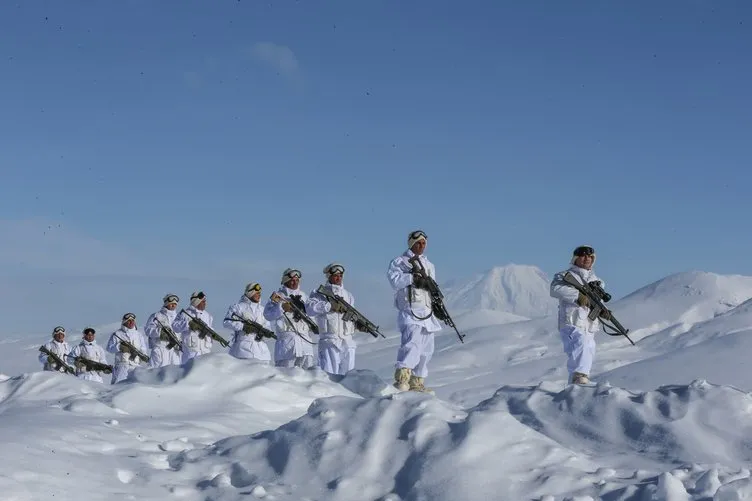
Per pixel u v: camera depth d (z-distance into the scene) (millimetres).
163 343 20797
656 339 24844
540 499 6453
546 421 9383
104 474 7129
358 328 14703
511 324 28172
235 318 16781
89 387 11062
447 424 7406
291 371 11719
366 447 7281
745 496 6156
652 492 6363
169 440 8469
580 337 12273
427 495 6633
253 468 7438
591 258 12484
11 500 6262
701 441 8391
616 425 8945
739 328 24125
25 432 7805
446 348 26078
